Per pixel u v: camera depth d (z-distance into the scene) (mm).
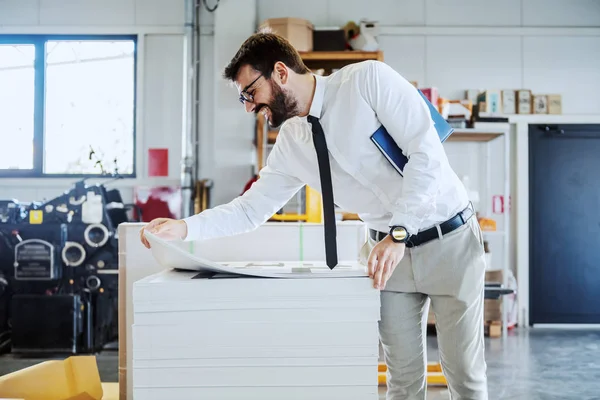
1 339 4266
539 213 5289
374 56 4617
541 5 5301
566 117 5211
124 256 1853
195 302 1158
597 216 5297
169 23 5180
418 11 5254
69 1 5180
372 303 1176
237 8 5051
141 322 1157
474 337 1498
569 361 3986
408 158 1369
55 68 5199
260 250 1922
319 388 1174
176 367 1162
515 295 5180
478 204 5277
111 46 5211
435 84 5266
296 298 1167
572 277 5301
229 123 5059
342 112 1389
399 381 1554
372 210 1530
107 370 3697
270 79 1357
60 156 5191
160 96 5180
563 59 5320
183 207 5035
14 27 5141
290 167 1597
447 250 1452
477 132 4746
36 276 4070
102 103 5199
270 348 1167
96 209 4148
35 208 4164
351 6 5242
